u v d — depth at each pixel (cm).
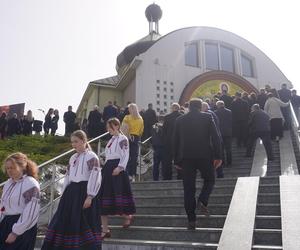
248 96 1438
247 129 1251
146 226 620
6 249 392
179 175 947
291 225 453
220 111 1090
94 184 477
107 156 605
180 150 573
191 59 2567
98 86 2684
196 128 572
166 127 978
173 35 2505
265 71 2775
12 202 406
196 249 482
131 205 584
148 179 1192
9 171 416
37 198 410
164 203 708
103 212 571
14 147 1402
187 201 548
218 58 2667
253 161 1084
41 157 1211
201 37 2612
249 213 510
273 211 573
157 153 1039
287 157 1034
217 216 577
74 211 467
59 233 460
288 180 634
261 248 438
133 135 836
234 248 419
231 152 1127
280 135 1277
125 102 2622
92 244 460
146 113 1463
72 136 510
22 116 2009
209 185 579
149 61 2359
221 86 2462
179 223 604
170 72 2397
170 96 2341
